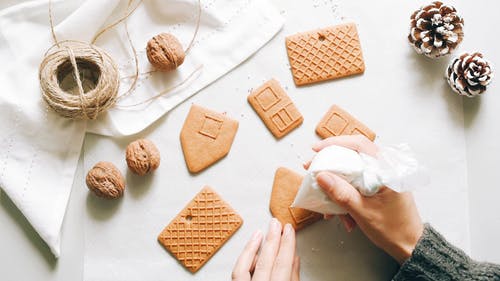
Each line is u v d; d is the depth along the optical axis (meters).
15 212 0.70
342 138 0.67
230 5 0.73
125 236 0.70
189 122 0.71
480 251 0.71
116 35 0.72
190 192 0.71
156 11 0.72
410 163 0.62
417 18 0.71
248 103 0.72
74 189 0.70
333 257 0.71
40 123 0.69
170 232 0.70
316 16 0.74
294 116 0.72
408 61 0.74
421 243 0.63
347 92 0.73
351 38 0.73
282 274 0.66
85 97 0.67
